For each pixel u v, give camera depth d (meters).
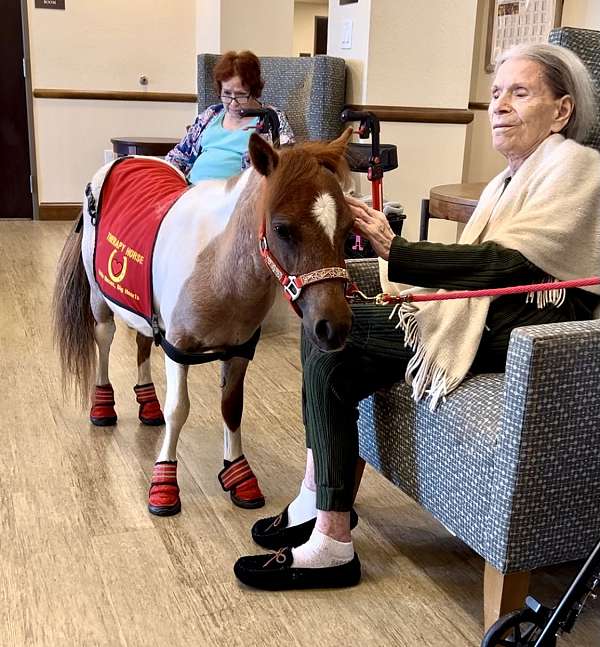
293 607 1.56
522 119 1.54
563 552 1.42
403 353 1.56
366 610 1.56
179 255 1.72
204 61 3.91
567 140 1.54
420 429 1.57
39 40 5.59
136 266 1.87
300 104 3.57
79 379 2.29
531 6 4.33
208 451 2.24
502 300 1.54
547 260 1.46
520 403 1.29
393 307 1.59
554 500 1.37
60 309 2.24
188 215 1.75
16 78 5.62
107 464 2.13
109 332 2.29
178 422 1.88
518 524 1.35
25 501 1.92
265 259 1.40
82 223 2.18
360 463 1.83
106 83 5.82
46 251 4.78
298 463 2.19
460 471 1.46
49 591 1.58
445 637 1.49
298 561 1.61
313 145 1.39
